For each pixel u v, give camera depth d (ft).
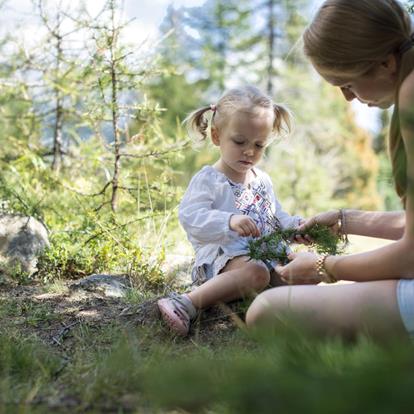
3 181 14.89
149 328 8.48
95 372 6.15
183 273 12.53
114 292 10.88
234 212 10.02
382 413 2.86
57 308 9.77
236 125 9.95
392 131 6.73
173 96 54.65
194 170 42.65
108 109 16.19
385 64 7.00
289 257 8.64
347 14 6.84
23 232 12.61
